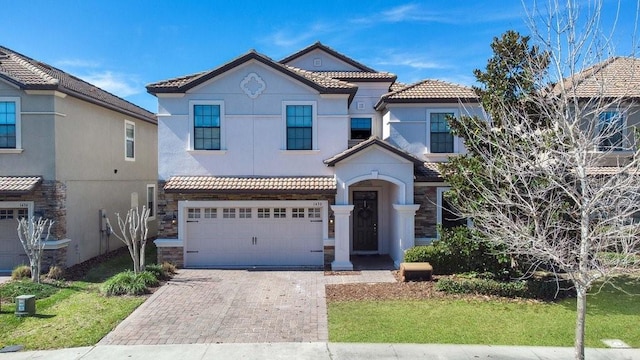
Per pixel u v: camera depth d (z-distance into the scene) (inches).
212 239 653.3
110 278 565.0
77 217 681.6
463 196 493.0
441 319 404.2
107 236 775.7
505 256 477.7
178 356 325.4
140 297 482.3
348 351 332.8
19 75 619.8
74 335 367.6
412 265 551.5
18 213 631.2
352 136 856.3
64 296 491.5
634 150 426.6
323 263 647.1
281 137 666.8
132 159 884.0
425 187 676.7
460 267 568.7
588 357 326.3
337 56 898.1
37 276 552.1
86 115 709.9
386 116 775.7
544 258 369.1
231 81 663.8
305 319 407.8
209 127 665.6
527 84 430.0
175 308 442.9
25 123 617.6
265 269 629.6
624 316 416.5
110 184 792.9
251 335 368.5
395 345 344.2
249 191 627.8
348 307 441.7
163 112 660.1
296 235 654.5
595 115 319.6
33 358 322.7
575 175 324.2
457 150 715.4
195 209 651.5
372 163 636.1
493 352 331.3
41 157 619.2
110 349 339.0
